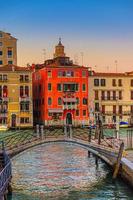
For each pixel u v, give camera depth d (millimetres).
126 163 26422
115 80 88125
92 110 84562
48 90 82938
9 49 91688
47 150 48812
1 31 91188
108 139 38094
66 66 83688
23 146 30438
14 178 30000
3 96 81188
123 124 83812
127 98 88562
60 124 82688
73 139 31781
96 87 86938
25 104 82125
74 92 83875
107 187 26344
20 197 24344
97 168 33938
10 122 81438
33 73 90125
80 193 25234
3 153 26188
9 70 81438
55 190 26141
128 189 25562
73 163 37188
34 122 88812
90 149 31594
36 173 32094
